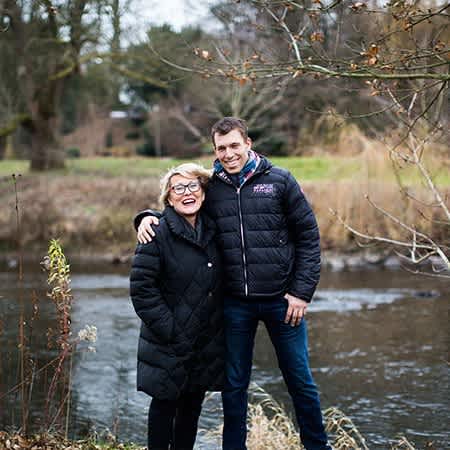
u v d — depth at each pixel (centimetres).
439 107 567
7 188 2134
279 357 449
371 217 1596
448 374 781
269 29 610
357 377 782
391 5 457
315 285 438
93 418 655
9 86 2345
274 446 540
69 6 1478
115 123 4981
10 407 652
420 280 1402
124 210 2016
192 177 430
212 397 719
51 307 1159
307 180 1789
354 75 493
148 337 437
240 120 440
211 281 435
